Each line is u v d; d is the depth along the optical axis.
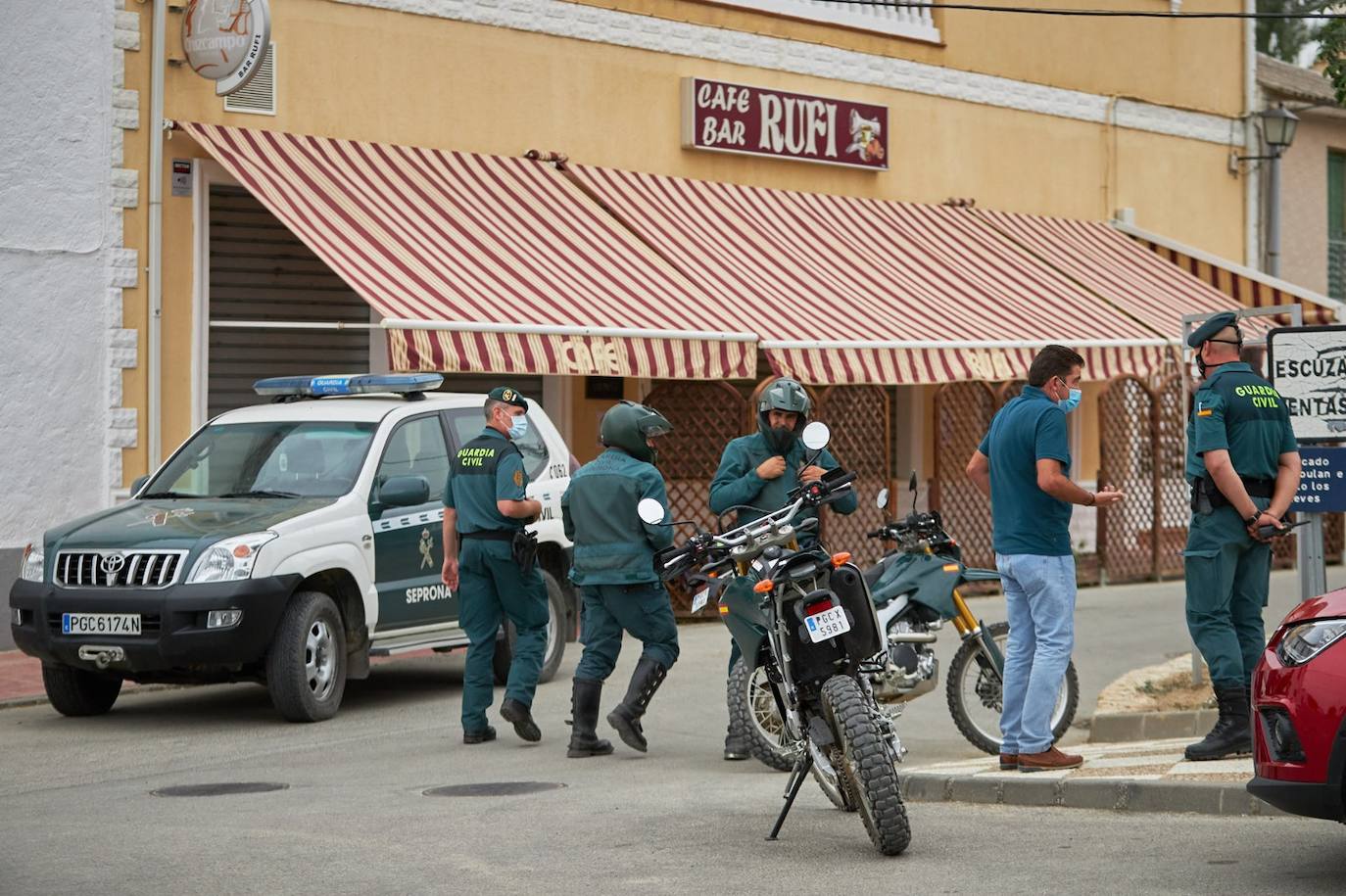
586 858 7.73
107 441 16.23
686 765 10.58
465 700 11.34
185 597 11.52
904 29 23.72
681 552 8.23
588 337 16.47
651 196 20.23
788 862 7.60
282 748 11.16
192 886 7.24
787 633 7.90
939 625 10.45
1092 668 14.57
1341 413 10.41
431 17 18.77
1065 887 6.91
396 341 15.11
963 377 19.77
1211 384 9.53
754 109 21.61
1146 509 23.16
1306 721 6.71
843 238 21.78
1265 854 7.41
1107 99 26.89
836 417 20.05
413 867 7.57
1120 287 24.22
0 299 15.67
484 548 11.15
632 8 20.56
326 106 17.92
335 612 12.34
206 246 16.95
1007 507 9.34
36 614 11.91
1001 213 25.03
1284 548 25.03
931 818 8.66
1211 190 28.84
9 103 15.70
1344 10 28.78
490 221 18.00
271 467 13.05
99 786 9.87
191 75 16.91
